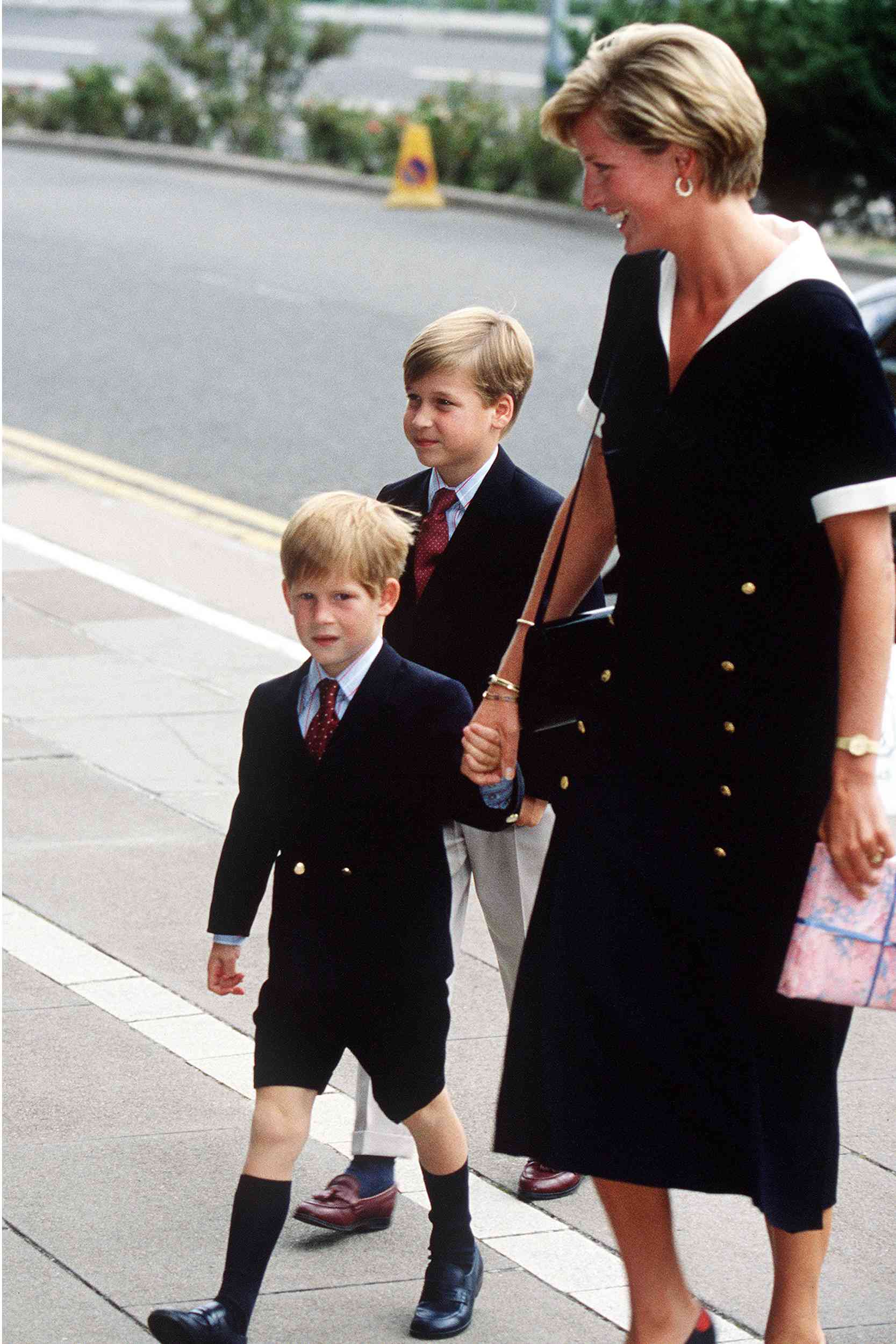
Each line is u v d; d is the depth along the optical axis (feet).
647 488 20.68
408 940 23.17
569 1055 21.12
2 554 62.95
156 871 38.37
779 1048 20.80
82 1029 31.73
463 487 26.11
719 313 20.34
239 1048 31.30
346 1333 23.58
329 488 73.05
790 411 19.80
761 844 20.53
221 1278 24.56
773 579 20.25
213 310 106.63
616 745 21.27
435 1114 23.59
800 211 130.00
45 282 114.32
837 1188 24.88
